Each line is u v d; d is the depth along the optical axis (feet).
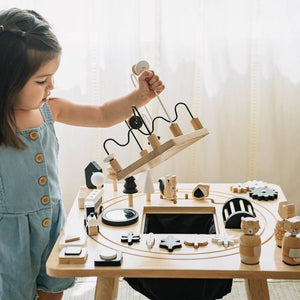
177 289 3.66
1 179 3.55
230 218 3.61
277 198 4.17
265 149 6.32
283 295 5.37
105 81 6.11
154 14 5.91
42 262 3.88
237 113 6.19
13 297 3.69
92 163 4.39
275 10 5.92
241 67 6.05
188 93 6.11
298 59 6.04
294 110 6.21
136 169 3.15
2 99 3.34
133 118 3.56
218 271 2.98
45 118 3.92
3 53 3.24
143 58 6.06
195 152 6.32
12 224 3.60
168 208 4.08
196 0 5.88
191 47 6.01
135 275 3.03
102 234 3.54
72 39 5.98
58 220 3.92
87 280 5.75
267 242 3.34
